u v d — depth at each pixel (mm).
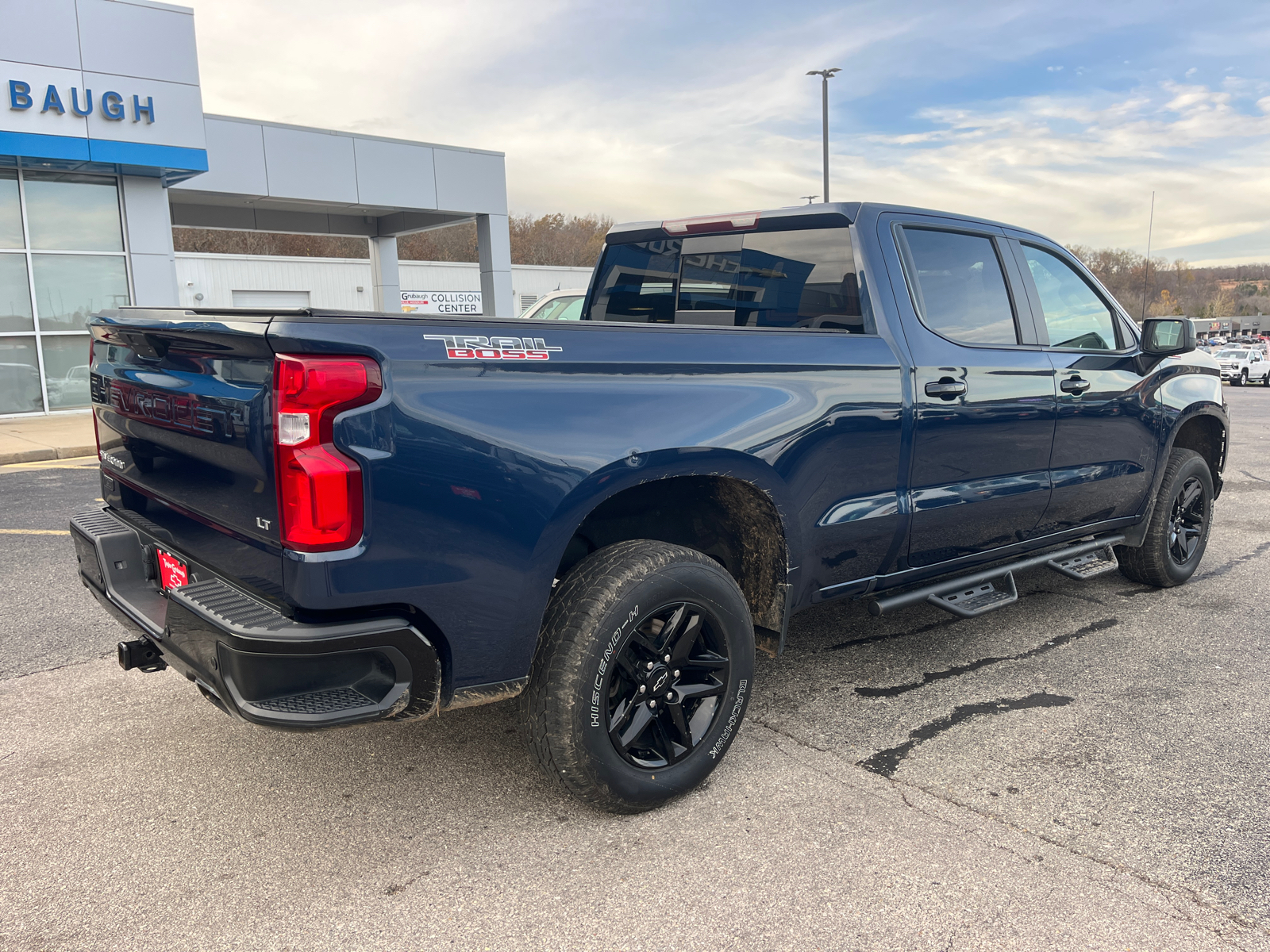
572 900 2188
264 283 30250
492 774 2812
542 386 2277
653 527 3004
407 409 2039
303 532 1949
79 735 3076
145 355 2547
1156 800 2656
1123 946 2014
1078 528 4117
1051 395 3736
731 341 2697
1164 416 4426
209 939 2043
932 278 3418
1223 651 3912
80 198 14125
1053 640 4066
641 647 2504
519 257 71438
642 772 2525
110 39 13234
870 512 3074
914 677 3635
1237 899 2186
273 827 2514
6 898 2193
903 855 2371
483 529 2164
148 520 2682
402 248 60281
